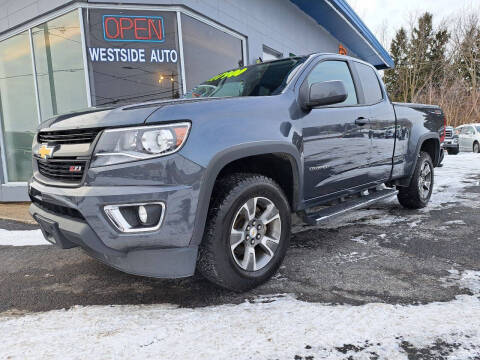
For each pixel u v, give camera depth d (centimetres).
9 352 165
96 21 543
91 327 186
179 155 183
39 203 236
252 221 219
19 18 602
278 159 244
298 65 284
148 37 561
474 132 1656
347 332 172
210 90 322
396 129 364
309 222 267
